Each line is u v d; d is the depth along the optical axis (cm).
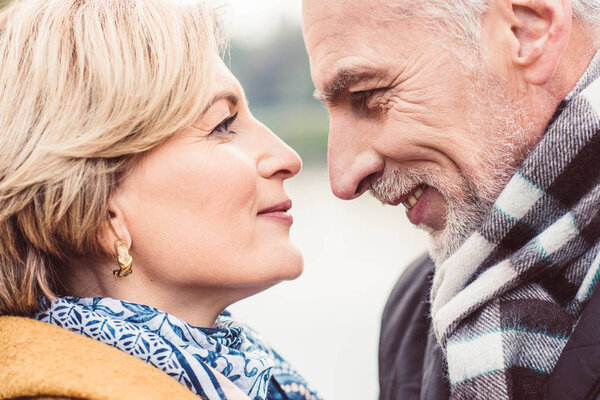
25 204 113
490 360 118
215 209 119
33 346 106
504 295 124
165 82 114
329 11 136
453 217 143
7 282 118
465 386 120
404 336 170
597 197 117
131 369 104
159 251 119
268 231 127
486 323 122
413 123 137
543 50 130
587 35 135
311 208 994
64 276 125
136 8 119
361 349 426
